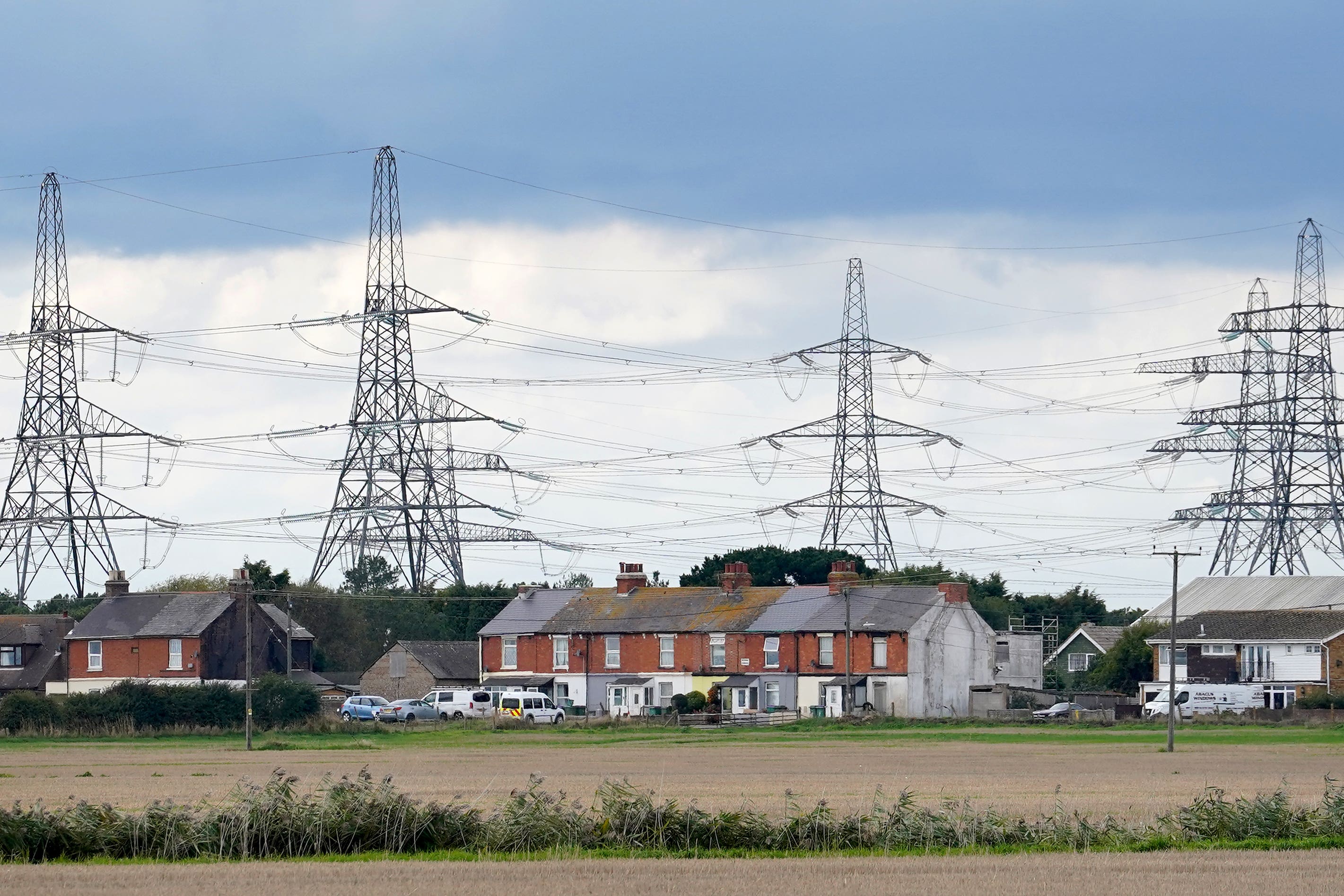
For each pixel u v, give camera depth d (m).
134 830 65.62
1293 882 57.31
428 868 60.38
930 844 66.94
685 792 90.19
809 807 79.44
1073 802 83.12
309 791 89.88
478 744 155.88
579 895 54.75
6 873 59.59
